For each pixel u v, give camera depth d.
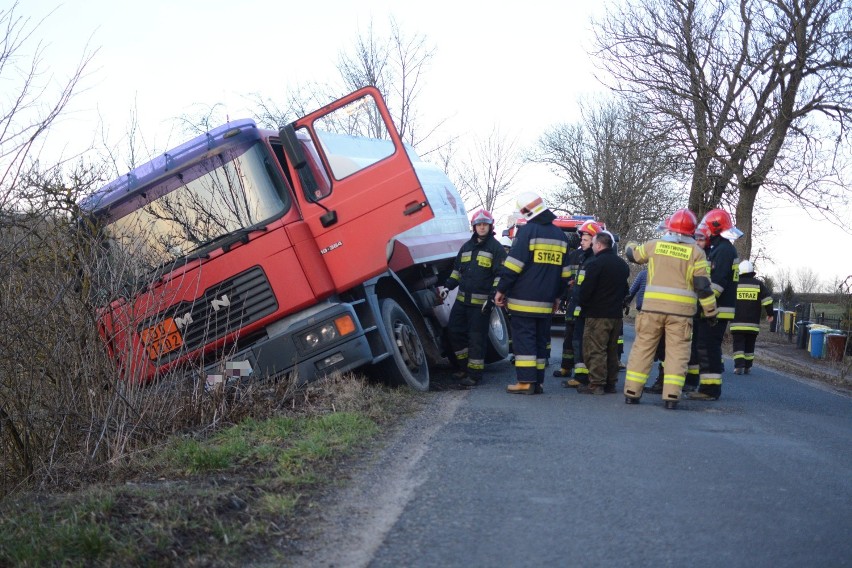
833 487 5.88
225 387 7.97
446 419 8.03
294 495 5.31
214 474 5.84
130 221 8.35
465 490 5.49
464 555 4.32
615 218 40.94
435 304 11.59
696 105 23.12
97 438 6.93
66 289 7.21
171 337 8.30
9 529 4.61
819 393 11.59
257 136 8.55
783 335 25.50
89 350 7.33
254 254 8.38
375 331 9.07
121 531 4.50
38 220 7.14
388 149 8.78
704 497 5.50
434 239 11.95
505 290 9.85
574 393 10.25
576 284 11.73
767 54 21.72
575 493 5.48
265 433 7.04
